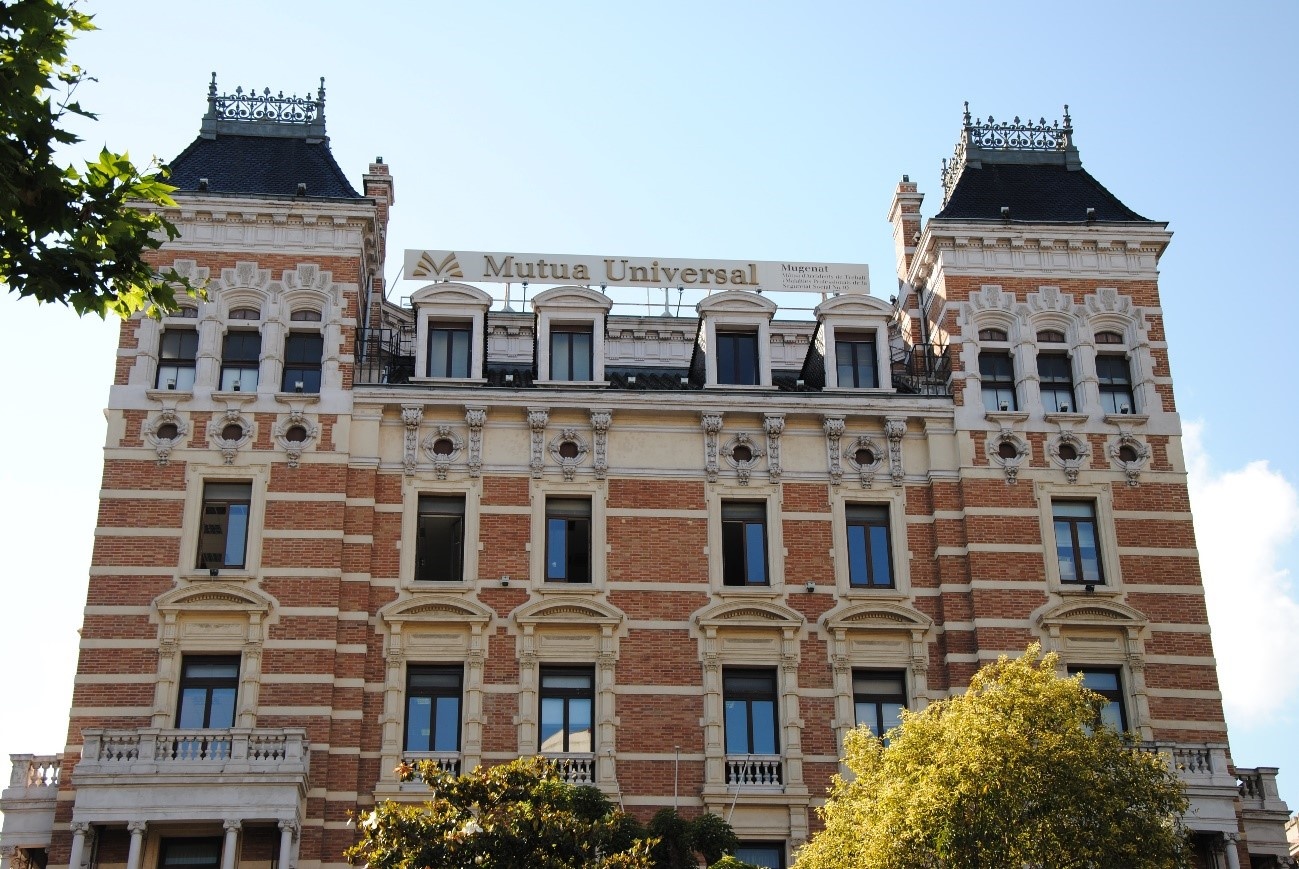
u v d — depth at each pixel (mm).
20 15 20875
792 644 41750
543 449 43344
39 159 21141
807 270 49844
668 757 40438
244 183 46156
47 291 21641
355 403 43125
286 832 36844
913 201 52156
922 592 42781
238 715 39344
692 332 51375
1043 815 32281
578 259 49031
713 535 42875
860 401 44250
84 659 39656
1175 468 44344
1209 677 42125
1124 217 47781
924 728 34375
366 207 44875
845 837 34312
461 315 44875
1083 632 42281
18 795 38656
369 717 40156
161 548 40969
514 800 31328
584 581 42375
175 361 43406
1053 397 45281
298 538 41344
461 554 42281
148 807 36656
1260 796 41344
